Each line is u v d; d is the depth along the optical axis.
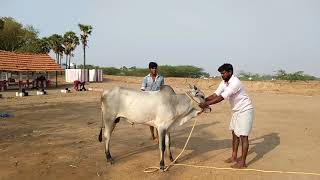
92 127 11.45
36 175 6.77
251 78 44.91
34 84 31.25
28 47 54.25
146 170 7.12
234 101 7.21
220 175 6.95
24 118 13.14
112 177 6.73
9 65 29.20
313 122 13.38
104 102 7.41
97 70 42.25
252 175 6.98
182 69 58.19
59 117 13.55
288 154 8.59
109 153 7.53
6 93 25.14
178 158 8.01
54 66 32.66
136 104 7.16
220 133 10.89
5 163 7.41
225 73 7.06
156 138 9.76
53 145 8.91
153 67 8.90
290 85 32.81
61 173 6.89
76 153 8.22
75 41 53.06
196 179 6.72
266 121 13.57
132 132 10.69
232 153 7.82
